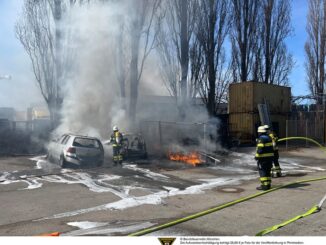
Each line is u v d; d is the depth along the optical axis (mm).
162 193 10297
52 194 10047
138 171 14492
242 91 24922
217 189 10969
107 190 10680
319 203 8961
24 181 12055
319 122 28453
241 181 12469
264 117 20875
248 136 24297
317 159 19359
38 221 7391
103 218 7633
